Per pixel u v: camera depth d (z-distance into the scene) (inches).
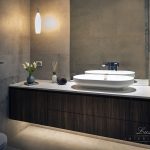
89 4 105.7
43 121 98.7
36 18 116.0
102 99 84.2
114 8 100.9
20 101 104.3
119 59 102.0
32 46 123.0
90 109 87.0
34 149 100.9
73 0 109.3
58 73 116.9
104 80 84.9
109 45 103.3
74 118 91.0
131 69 100.0
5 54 103.6
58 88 95.7
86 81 88.0
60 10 112.7
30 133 119.2
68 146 104.2
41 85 104.6
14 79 111.2
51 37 116.8
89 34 107.0
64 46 113.6
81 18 108.1
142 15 95.8
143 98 76.8
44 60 120.2
